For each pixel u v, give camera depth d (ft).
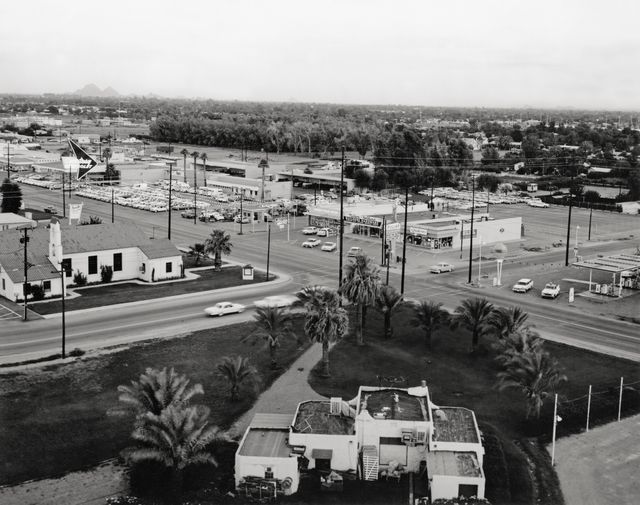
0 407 197.98
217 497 160.15
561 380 226.99
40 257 324.80
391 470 173.58
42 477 165.48
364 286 254.88
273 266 393.09
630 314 311.68
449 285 360.28
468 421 186.70
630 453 184.75
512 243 498.69
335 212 519.60
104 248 345.10
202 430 165.78
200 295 325.21
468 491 159.84
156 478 167.12
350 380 228.22
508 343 225.15
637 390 223.51
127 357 239.71
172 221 538.88
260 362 241.55
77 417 194.70
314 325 225.35
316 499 160.86
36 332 263.08
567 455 183.11
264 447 173.27
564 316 306.76
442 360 248.73
